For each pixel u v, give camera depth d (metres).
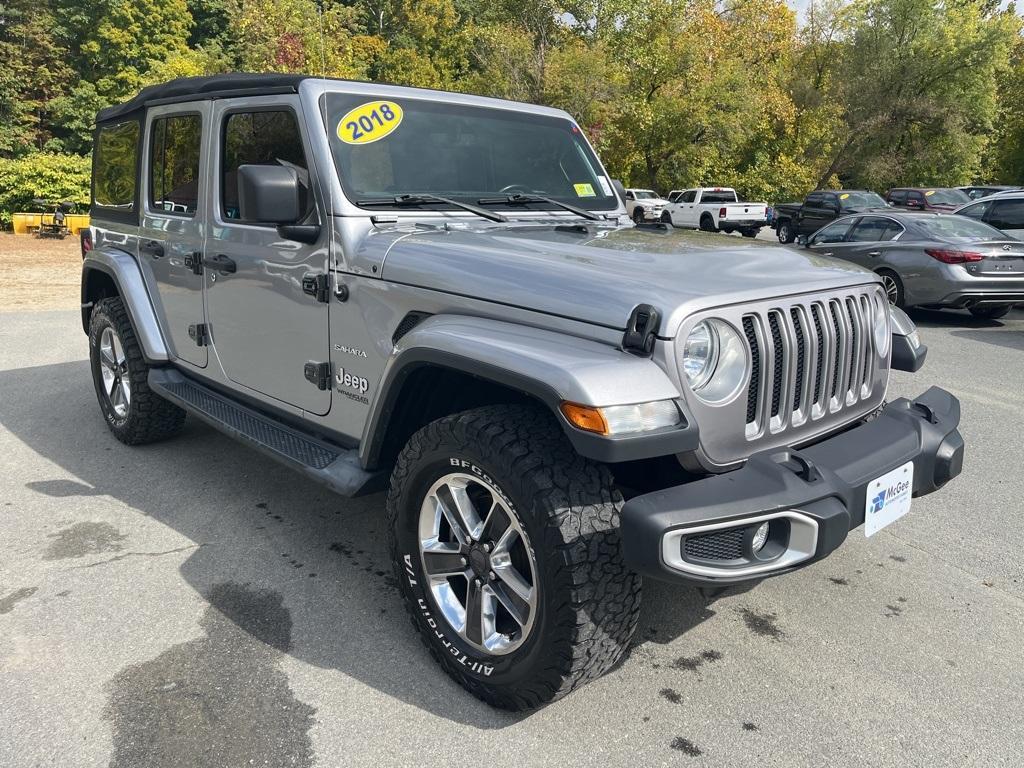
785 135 38.06
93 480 4.45
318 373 3.24
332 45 28.42
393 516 2.73
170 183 4.21
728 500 2.15
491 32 31.03
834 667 2.80
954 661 2.85
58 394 6.22
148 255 4.45
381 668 2.77
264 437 3.47
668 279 2.38
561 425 2.17
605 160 34.09
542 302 2.43
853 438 2.67
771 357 2.41
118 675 2.69
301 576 3.41
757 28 41.66
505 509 2.37
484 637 2.53
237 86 3.54
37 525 3.87
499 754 2.35
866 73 39.41
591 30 35.12
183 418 4.92
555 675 2.31
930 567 3.56
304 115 3.17
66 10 35.44
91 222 5.32
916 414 2.88
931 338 9.07
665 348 2.18
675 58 32.88
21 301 11.10
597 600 2.23
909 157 40.00
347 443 3.25
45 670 2.71
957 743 2.41
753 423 2.44
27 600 3.17
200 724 2.46
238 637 2.94
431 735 2.43
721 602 3.24
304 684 2.67
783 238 24.42
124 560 3.52
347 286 3.04
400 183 3.27
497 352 2.31
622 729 2.47
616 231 3.32
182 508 4.09
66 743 2.36
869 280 2.88
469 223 3.29
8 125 32.03
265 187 2.82
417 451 2.61
